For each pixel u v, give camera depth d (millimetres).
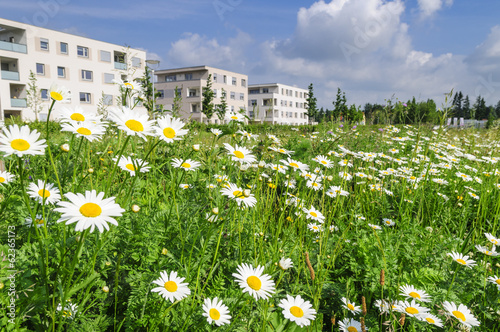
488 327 1905
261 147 3881
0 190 1963
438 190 4047
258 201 2619
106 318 1630
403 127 8789
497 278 2004
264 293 1360
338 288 2082
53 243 1635
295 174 3828
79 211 1043
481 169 5184
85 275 1647
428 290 2023
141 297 1621
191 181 3068
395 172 4492
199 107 53969
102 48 36781
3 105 30438
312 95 53594
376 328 1738
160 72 58469
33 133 1214
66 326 1462
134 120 1386
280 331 1702
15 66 32031
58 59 33812
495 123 8219
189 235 2088
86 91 35750
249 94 73875
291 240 2443
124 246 1895
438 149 5789
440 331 1811
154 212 2182
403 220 3098
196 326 1496
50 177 2412
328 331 1912
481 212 3646
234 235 2371
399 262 2459
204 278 1962
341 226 2822
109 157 3182
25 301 1336
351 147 6422
